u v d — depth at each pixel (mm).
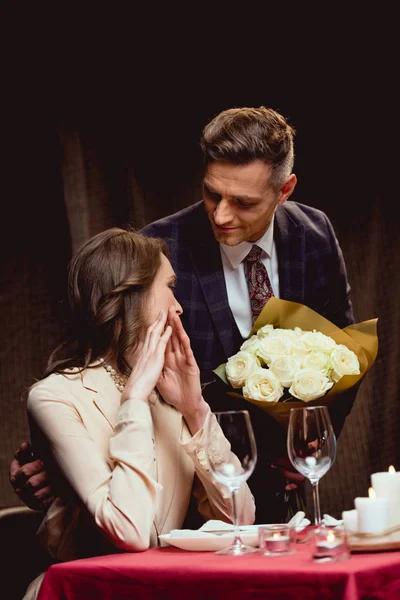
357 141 4738
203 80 4598
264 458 2654
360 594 1652
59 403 2367
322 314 3154
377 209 4734
